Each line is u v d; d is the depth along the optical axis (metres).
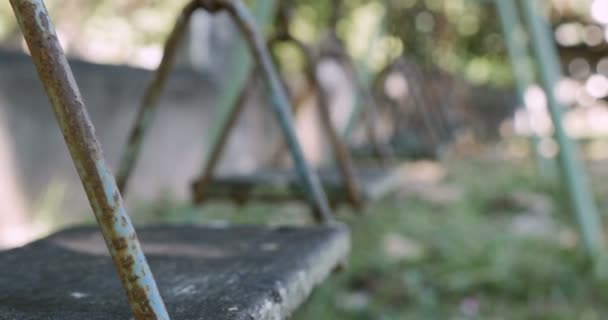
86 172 0.53
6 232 2.75
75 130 0.53
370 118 2.69
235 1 1.21
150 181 3.89
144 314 0.54
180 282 0.78
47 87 0.53
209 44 4.61
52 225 2.88
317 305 2.13
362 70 3.61
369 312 2.19
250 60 2.30
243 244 1.02
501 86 9.03
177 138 4.24
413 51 4.17
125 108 3.69
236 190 1.91
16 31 3.33
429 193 4.47
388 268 2.61
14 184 2.84
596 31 9.41
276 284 0.77
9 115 2.83
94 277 0.82
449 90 5.54
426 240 3.05
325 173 2.21
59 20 3.82
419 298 2.31
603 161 6.27
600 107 9.85
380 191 2.03
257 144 5.04
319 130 5.39
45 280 0.81
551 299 2.33
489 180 5.14
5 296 0.74
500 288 2.43
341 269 1.11
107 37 4.32
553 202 4.06
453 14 7.31
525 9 2.74
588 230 2.71
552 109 2.77
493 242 2.94
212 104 4.66
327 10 6.41
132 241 0.54
